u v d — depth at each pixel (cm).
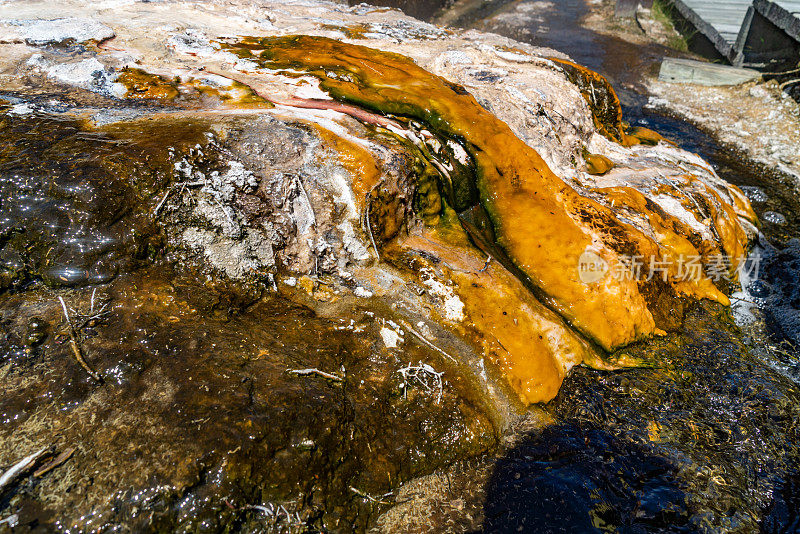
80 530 213
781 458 329
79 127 346
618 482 302
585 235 416
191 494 227
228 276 317
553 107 523
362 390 292
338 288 340
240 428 244
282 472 244
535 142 492
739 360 400
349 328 321
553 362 351
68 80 405
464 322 341
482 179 432
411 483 279
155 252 303
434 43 622
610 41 1165
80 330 270
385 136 396
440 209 402
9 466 224
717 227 514
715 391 369
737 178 678
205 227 315
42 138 328
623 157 581
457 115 445
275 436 248
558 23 1273
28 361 257
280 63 484
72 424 240
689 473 312
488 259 380
